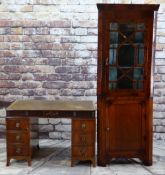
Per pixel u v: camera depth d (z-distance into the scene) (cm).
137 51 369
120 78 371
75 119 370
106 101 372
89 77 469
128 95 373
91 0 455
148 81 371
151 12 360
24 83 472
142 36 366
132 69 371
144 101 374
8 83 472
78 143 373
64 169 371
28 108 376
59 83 471
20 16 459
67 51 465
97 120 379
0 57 468
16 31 462
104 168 375
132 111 376
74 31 461
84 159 376
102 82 369
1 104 475
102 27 361
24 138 375
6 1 457
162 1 451
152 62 367
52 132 478
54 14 458
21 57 467
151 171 366
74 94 472
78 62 467
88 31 460
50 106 387
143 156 382
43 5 457
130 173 361
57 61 467
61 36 462
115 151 380
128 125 377
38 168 373
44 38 463
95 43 462
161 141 471
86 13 457
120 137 378
